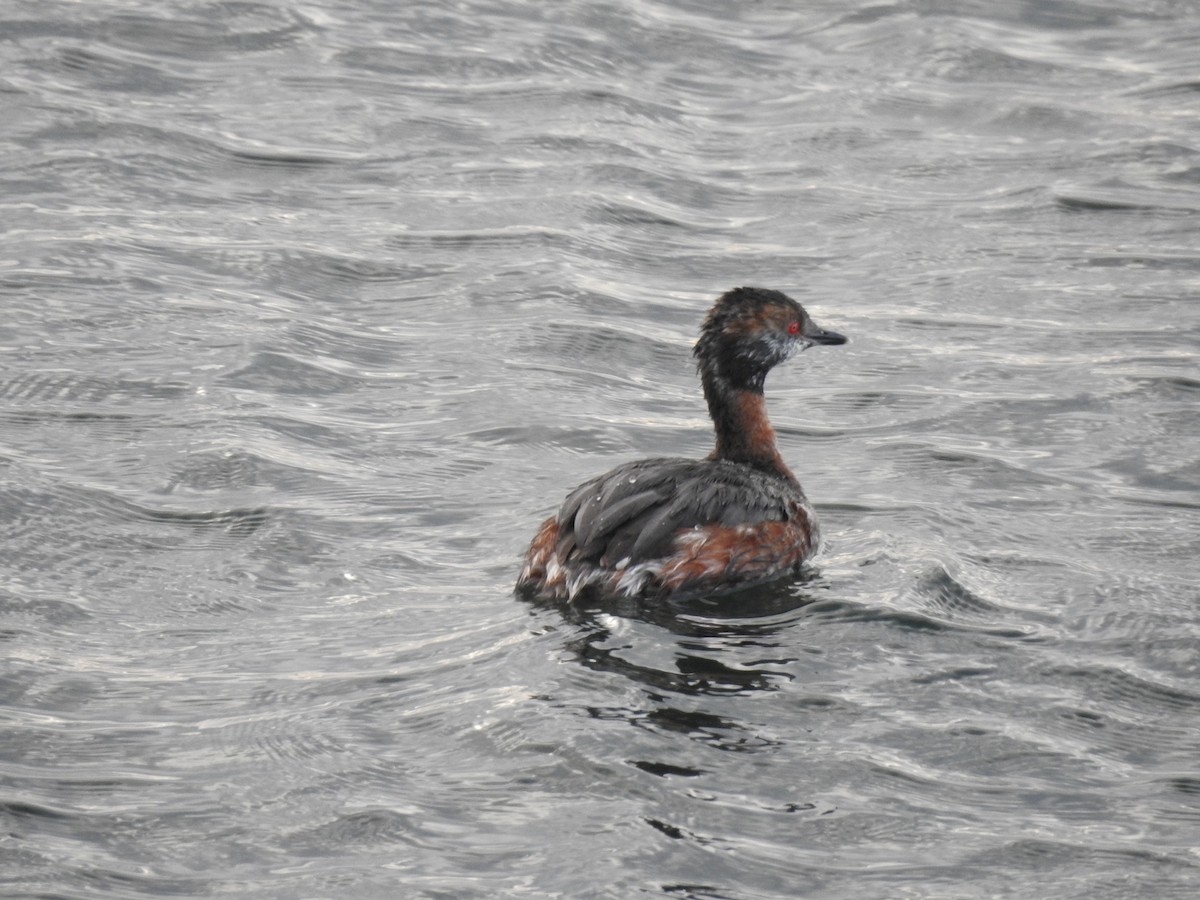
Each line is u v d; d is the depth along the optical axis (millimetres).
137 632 12508
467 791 10391
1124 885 9672
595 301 19625
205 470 15234
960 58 27328
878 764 10758
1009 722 11336
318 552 13906
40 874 9562
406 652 12102
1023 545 14211
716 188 23047
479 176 22953
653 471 13477
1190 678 12008
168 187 22141
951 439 16562
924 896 9539
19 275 19266
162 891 9453
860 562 13805
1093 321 19391
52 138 23062
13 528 14000
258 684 11672
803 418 17172
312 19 27781
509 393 17297
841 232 21875
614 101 25609
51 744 10875
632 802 10250
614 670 11773
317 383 17391
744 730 11078
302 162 23109
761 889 9555
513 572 13555
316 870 9656
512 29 27984
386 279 20078
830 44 28203
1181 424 16766
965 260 21047
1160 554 14055
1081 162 23906
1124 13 29406
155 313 18656
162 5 27688
